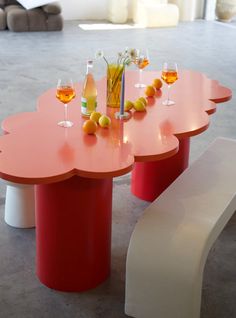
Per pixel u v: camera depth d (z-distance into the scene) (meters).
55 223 2.61
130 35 9.65
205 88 3.53
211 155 3.28
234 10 11.34
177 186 2.86
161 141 2.61
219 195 2.78
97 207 2.64
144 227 2.49
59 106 3.08
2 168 2.27
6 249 3.12
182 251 2.40
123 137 2.64
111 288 2.80
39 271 2.82
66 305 2.66
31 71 7.02
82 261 2.70
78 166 2.31
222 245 3.23
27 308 2.63
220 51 8.53
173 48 8.63
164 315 2.49
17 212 3.31
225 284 2.87
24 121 2.83
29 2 9.59
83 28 10.24
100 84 3.60
